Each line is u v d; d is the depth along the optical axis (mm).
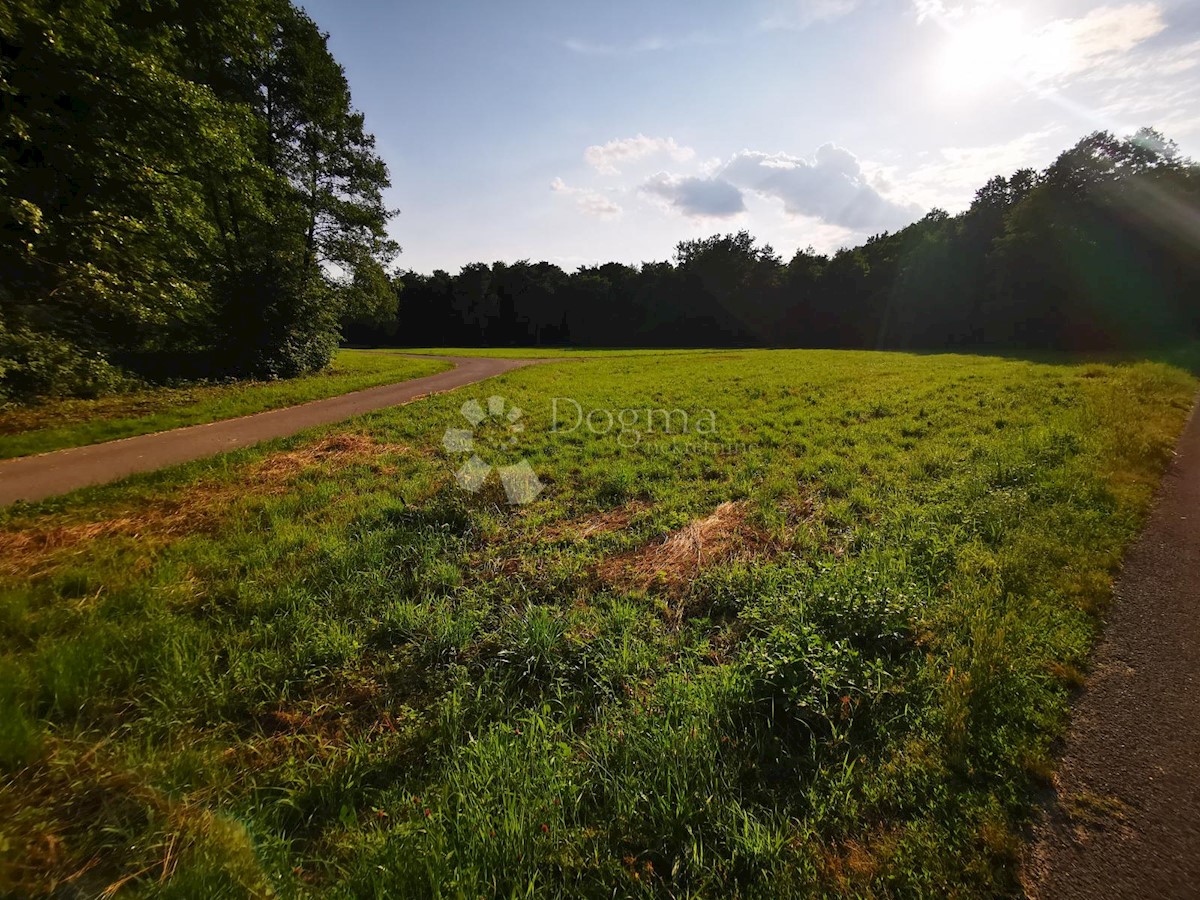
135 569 4457
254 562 4621
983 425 8969
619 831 2094
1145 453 6660
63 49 10953
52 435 9039
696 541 4980
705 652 3322
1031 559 4020
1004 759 2314
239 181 17641
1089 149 32688
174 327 17078
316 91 22266
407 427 10641
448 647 3443
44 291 12500
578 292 79438
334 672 3217
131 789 2307
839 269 55438
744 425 10508
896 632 3174
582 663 3244
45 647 3297
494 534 5348
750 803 2203
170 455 8547
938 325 44906
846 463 7262
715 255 68812
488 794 2203
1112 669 2900
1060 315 32781
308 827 2219
